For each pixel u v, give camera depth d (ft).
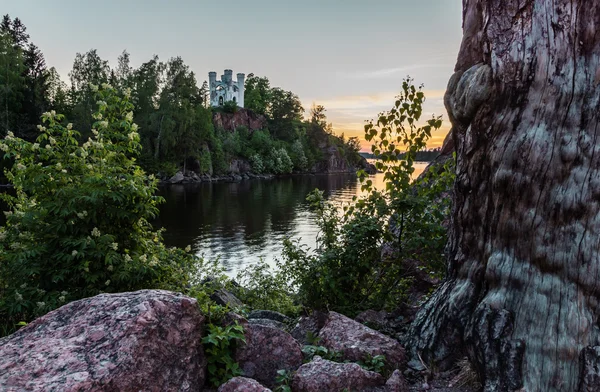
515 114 8.84
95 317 8.17
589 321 7.86
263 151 309.01
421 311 11.46
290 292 25.62
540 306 8.38
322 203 17.97
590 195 7.93
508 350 8.51
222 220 90.22
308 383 8.77
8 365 7.04
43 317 8.43
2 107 165.58
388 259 16.66
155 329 7.97
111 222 17.40
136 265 16.24
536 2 8.52
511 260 8.95
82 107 188.55
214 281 21.56
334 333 11.25
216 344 8.75
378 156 16.44
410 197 15.80
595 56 8.00
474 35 10.52
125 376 7.06
